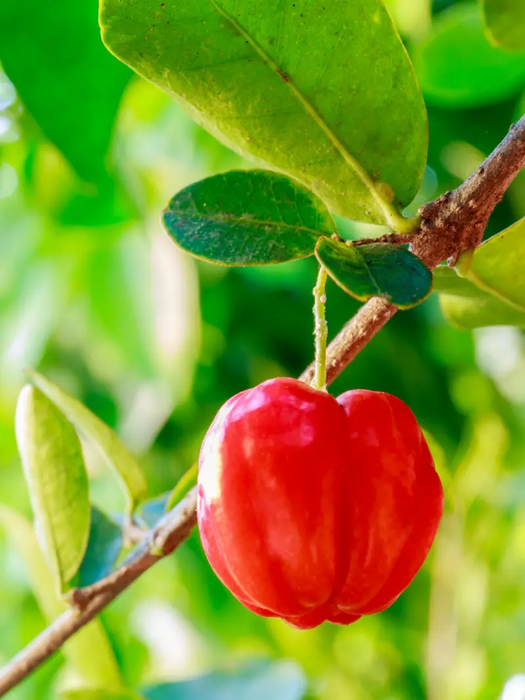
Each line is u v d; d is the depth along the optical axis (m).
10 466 0.42
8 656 0.39
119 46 0.17
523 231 0.17
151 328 0.33
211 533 0.17
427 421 0.37
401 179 0.17
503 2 0.21
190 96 0.17
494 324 0.19
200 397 0.35
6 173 0.34
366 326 0.17
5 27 0.21
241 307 0.34
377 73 0.17
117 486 0.37
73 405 0.20
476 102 0.28
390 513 0.16
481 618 0.38
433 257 0.17
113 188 0.30
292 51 0.17
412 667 0.42
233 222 0.17
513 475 0.39
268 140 0.17
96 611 0.19
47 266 0.34
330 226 0.17
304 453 0.16
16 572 0.40
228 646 0.41
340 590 0.17
